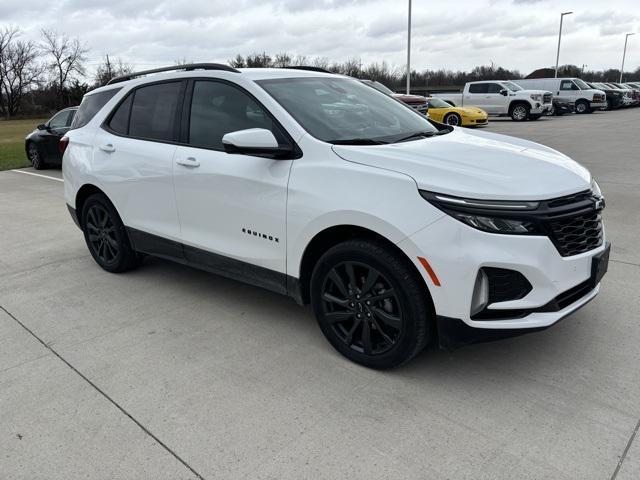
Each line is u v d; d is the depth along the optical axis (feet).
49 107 263.70
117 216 15.26
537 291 8.82
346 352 10.64
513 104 81.46
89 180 15.47
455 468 7.70
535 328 8.89
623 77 312.29
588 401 9.09
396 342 9.72
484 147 10.88
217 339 11.84
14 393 9.96
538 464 7.70
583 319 11.98
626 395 9.21
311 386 9.86
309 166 10.36
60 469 7.98
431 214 8.81
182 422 8.95
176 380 10.22
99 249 16.44
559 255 8.95
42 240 20.42
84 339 12.03
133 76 15.44
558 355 10.57
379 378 10.05
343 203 9.65
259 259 11.53
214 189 12.01
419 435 8.42
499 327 8.86
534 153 10.81
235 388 9.89
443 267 8.75
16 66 260.42
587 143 46.32
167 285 15.16
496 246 8.58
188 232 13.07
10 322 13.05
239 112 11.88
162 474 7.80
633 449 7.93
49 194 30.68
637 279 14.17
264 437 8.51
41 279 16.01
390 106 13.46
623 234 18.33
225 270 12.53
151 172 13.55
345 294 10.28
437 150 10.32
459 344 9.12
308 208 10.19
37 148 40.88
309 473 7.71
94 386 10.11
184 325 12.59
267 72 12.58
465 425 8.61
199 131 12.70
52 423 9.04
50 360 11.14
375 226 9.29
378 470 7.72
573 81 97.76
